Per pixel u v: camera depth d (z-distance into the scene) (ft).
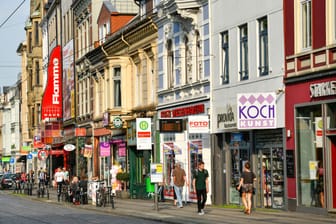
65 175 165.99
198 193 104.06
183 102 137.39
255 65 110.63
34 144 283.38
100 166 202.69
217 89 123.44
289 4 101.09
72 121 240.73
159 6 144.87
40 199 174.09
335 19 91.71
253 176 101.30
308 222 84.89
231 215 100.17
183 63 138.31
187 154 136.67
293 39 100.01
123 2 207.31
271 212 101.55
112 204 125.90
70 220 103.30
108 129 185.26
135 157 167.63
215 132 124.16
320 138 95.40
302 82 98.17
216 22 123.85
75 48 238.07
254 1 110.73
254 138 111.96
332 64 91.66
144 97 162.81
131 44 169.78
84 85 223.71
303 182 99.14
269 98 103.04
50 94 264.93
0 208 138.62
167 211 114.32
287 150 101.65
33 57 317.83
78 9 232.32
